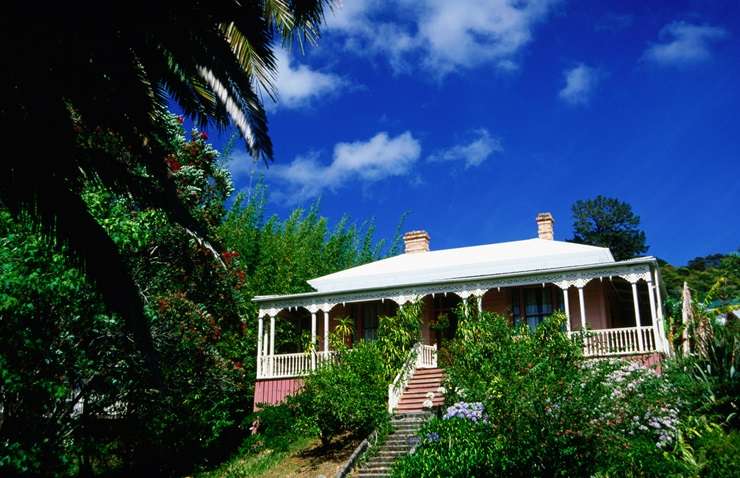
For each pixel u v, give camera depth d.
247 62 10.42
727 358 16.78
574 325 25.17
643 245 54.78
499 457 13.42
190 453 21.02
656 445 14.09
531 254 27.20
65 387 13.98
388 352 23.06
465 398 16.83
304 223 42.00
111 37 8.41
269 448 21.36
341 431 20.34
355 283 29.16
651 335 21.41
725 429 15.06
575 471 12.40
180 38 9.45
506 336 17.86
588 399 12.62
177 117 22.89
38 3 7.59
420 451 15.36
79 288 13.44
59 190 7.70
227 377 21.14
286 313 30.45
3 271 12.94
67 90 8.45
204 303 21.70
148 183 9.02
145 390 17.25
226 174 24.28
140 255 18.11
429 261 29.84
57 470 14.23
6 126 7.56
